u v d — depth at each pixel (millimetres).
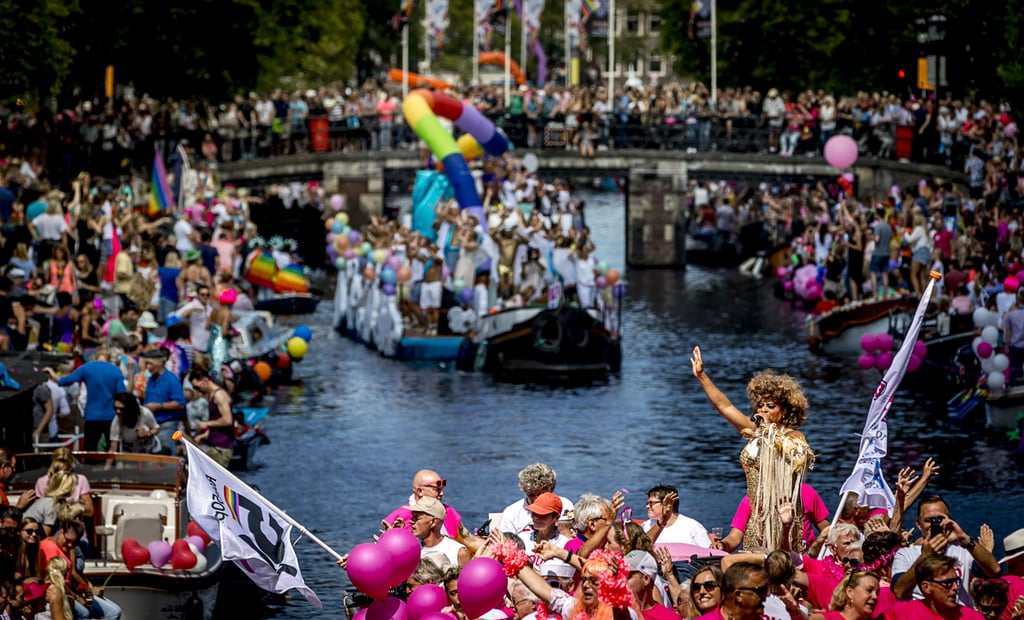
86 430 29000
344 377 47750
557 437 38500
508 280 52125
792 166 76125
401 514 19047
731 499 32031
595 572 15602
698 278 75250
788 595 15656
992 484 32938
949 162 72062
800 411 18141
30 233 46469
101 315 41625
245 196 71312
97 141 66875
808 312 62281
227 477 19531
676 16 92625
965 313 44188
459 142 67000
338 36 106438
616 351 48781
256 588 26500
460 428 39688
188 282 43500
